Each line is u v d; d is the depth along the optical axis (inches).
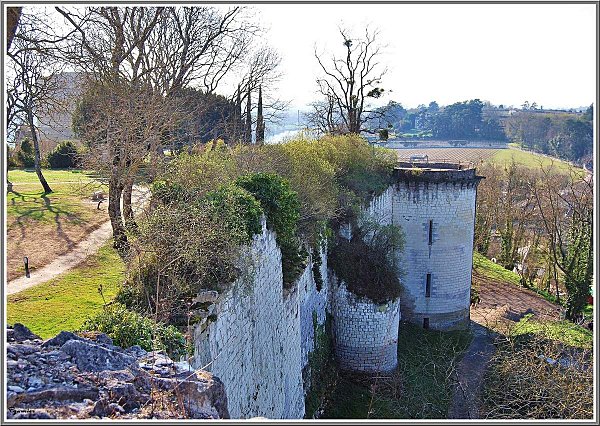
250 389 483.2
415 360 1064.8
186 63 980.6
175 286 407.2
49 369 276.8
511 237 1899.6
